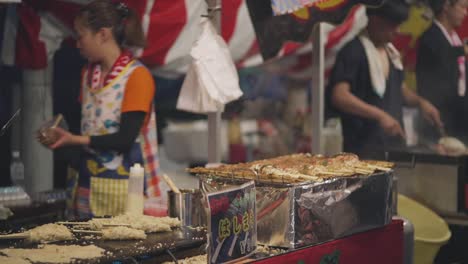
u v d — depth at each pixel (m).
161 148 6.62
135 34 3.23
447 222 4.34
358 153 4.67
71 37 3.60
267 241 2.51
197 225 2.59
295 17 3.24
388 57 4.80
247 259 2.30
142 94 3.13
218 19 3.17
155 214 2.79
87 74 3.27
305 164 2.83
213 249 2.15
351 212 2.75
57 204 3.32
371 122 4.71
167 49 3.77
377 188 2.91
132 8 3.25
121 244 2.27
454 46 5.14
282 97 6.42
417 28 5.11
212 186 2.59
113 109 3.17
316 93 3.94
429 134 5.15
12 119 2.98
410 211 4.25
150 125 3.29
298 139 6.62
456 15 5.11
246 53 4.30
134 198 2.71
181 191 2.62
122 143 3.11
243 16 4.10
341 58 4.71
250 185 2.36
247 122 7.00
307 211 2.52
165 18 3.67
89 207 3.24
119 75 3.16
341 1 3.38
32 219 3.15
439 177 4.35
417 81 5.14
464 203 4.29
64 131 3.08
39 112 3.76
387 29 4.72
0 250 2.15
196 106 3.06
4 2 2.85
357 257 2.82
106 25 3.10
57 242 2.30
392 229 3.08
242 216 2.29
